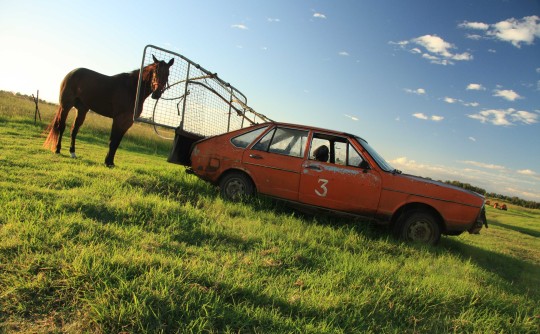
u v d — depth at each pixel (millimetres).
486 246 8945
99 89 9148
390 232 6973
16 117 19531
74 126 10008
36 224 4168
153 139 25438
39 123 19562
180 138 8250
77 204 5168
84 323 2668
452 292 4293
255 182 7207
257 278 3838
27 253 3475
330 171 6805
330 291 3814
